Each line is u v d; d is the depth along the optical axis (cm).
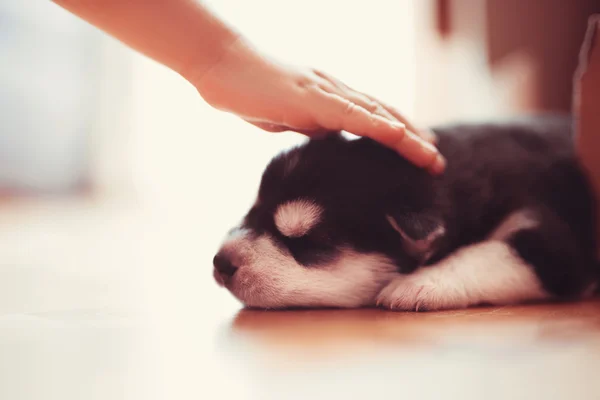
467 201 52
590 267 54
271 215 51
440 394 36
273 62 50
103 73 152
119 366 39
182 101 130
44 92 150
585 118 56
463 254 51
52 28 150
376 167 51
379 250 51
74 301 53
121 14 48
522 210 53
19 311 50
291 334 44
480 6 111
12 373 39
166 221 118
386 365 39
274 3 108
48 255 76
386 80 111
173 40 49
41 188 153
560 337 42
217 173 125
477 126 58
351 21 110
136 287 59
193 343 42
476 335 43
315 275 50
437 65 111
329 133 53
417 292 49
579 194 56
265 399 36
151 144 136
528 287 50
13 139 147
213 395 36
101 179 154
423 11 111
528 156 56
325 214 50
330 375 38
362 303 51
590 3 111
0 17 142
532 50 111
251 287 50
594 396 36
